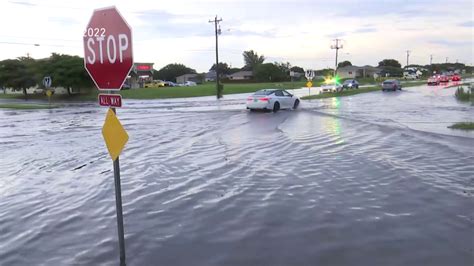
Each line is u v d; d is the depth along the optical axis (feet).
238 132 51.34
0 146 44.93
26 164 34.60
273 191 23.99
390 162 31.19
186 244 16.62
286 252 15.65
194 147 40.45
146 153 37.81
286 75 469.16
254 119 68.59
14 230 18.90
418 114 72.28
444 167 29.22
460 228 17.70
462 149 36.09
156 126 61.11
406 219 18.93
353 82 230.27
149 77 385.29
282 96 87.71
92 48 14.26
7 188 26.58
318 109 88.43
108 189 25.38
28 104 148.66
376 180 25.95
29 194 24.99
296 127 55.16
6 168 33.06
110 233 18.04
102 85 14.17
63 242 17.26
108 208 21.63
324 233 17.43
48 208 22.03
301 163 31.60
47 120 78.23
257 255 15.46
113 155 14.39
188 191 24.45
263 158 33.91
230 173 28.81
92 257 15.66
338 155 34.45
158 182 26.81
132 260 15.28
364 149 37.11
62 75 211.41
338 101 116.47
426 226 18.01
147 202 22.43
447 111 77.36
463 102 102.01
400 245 16.05
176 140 45.83
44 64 219.61
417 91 174.19
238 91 229.66
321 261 14.83
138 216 20.16
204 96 194.39
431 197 22.21
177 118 74.33
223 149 38.81
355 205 21.11
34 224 19.61
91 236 17.79
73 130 59.67
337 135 46.55
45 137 52.21
